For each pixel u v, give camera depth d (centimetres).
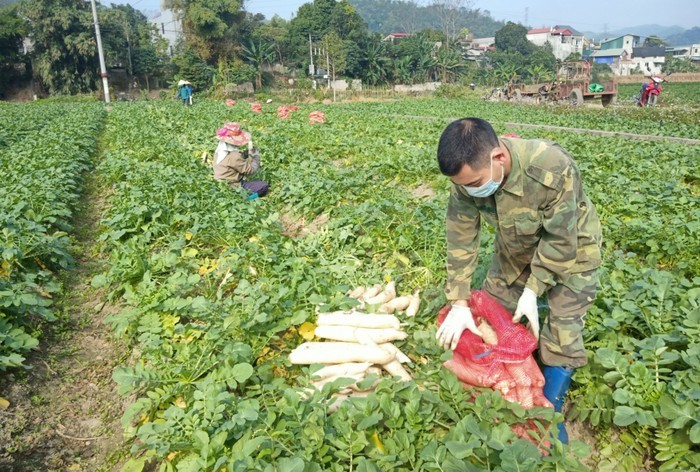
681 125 1903
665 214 723
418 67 6569
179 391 373
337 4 6688
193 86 5097
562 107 2698
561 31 12206
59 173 920
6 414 356
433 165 985
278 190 887
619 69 9906
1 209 671
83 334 491
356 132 1619
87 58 4806
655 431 323
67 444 354
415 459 296
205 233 648
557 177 287
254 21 6662
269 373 376
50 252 597
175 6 5212
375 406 318
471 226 337
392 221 639
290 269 516
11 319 452
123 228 688
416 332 390
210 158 1161
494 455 286
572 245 297
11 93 5106
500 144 294
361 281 509
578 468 289
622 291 432
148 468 331
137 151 1227
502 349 333
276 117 2109
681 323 390
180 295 497
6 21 4825
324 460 287
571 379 366
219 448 293
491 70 7406
